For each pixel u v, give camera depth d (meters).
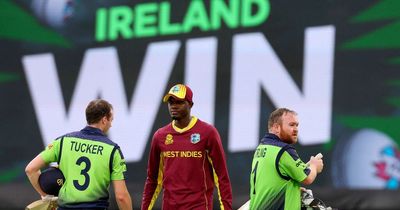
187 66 32.41
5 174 33.69
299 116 30.72
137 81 32.94
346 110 30.11
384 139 29.52
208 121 31.94
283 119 19.23
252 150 31.25
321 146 30.31
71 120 33.50
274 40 31.31
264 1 31.53
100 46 33.50
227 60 31.89
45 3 34.16
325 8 30.70
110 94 33.22
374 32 30.02
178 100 19.73
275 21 31.34
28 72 34.09
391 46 29.75
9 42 34.41
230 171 31.41
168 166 20.12
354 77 30.12
